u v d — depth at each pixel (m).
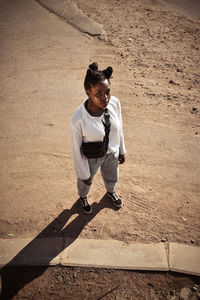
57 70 6.49
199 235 3.28
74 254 3.10
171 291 2.79
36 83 6.11
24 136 4.82
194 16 8.68
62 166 4.26
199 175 4.03
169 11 9.05
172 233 3.31
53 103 5.53
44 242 3.25
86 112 2.44
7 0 9.99
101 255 3.08
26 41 7.72
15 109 5.42
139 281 2.88
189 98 5.44
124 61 6.67
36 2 9.80
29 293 2.84
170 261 2.98
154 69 6.35
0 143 4.71
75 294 2.81
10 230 3.43
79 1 9.73
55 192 3.88
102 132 2.54
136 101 5.43
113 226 3.41
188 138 4.62
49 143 4.66
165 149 4.45
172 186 3.89
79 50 7.22
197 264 2.95
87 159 2.83
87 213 3.55
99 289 2.84
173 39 7.50
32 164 4.32
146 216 3.52
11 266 3.04
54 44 7.53
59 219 3.53
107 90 2.26
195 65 6.42
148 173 4.09
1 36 7.99
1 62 6.88
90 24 8.31
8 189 3.96
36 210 3.66
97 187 3.92
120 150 3.14
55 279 2.93
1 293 2.84
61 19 8.77
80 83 6.05
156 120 4.99
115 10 9.16
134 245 3.17
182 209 3.58
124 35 7.76
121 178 4.04
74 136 2.58
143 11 9.09
